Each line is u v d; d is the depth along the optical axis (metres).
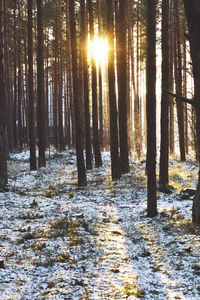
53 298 6.37
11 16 38.50
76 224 11.29
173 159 30.39
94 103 27.42
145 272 7.70
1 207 13.90
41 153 27.88
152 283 7.13
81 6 25.11
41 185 20.75
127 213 13.46
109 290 6.73
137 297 6.48
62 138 38.78
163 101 17.14
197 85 10.84
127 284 7.02
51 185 20.50
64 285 6.92
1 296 6.44
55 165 29.12
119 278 7.32
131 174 22.72
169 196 16.33
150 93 12.59
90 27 27.80
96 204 15.21
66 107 46.00
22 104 47.75
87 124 25.61
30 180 22.56
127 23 35.66
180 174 23.12
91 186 19.67
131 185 19.30
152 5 12.55
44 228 11.02
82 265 7.95
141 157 33.78
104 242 9.64
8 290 6.70
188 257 8.40
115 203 15.47
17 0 38.25
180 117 28.89
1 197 15.77
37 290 6.74
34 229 10.95
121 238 10.17
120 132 23.16
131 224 11.82
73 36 19.64
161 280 7.29
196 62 10.77
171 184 19.31
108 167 27.00
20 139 42.50
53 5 40.09
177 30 28.38
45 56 47.00
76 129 19.81
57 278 7.23
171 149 36.31
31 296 6.48
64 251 8.82
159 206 14.32
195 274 7.48
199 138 11.09
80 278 7.25
